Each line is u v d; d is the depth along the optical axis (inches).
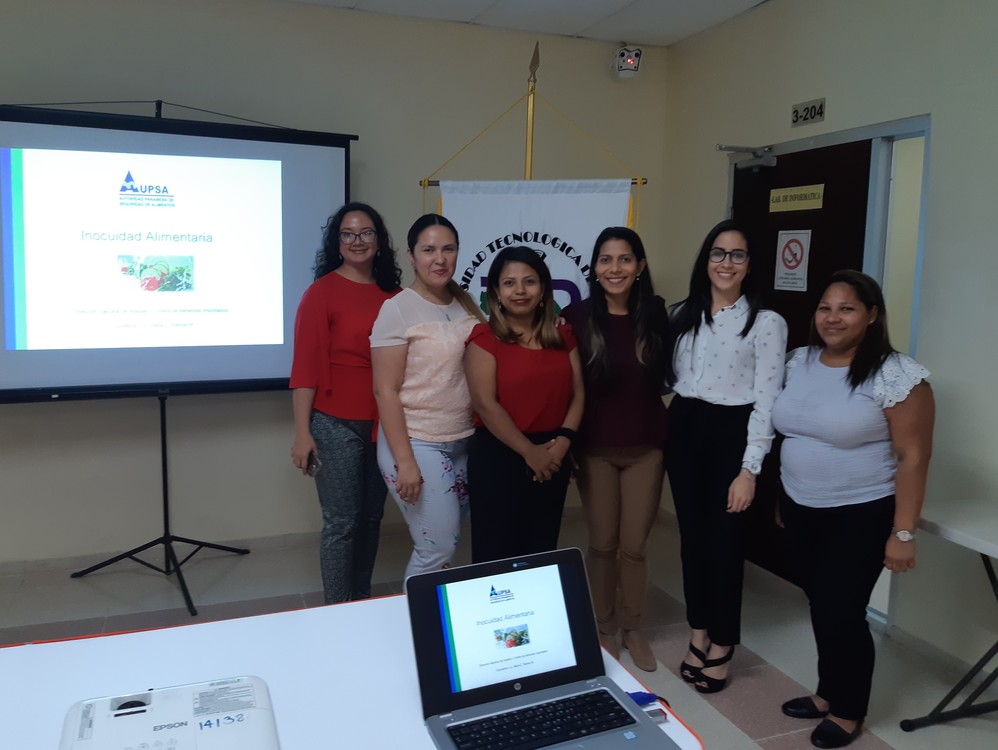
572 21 146.9
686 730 45.3
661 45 163.2
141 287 129.6
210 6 134.0
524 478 93.4
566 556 51.4
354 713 45.4
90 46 128.7
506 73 153.6
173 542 142.9
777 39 134.1
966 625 105.9
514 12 141.9
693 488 101.0
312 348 106.4
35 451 133.6
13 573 134.5
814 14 126.1
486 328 91.7
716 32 149.6
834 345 86.8
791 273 133.3
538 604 49.6
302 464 109.0
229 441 144.8
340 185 138.2
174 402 140.9
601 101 161.3
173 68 133.3
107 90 130.4
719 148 135.8
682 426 100.3
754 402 95.5
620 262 95.8
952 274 104.2
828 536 89.0
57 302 125.6
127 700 44.2
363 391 107.5
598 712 45.7
